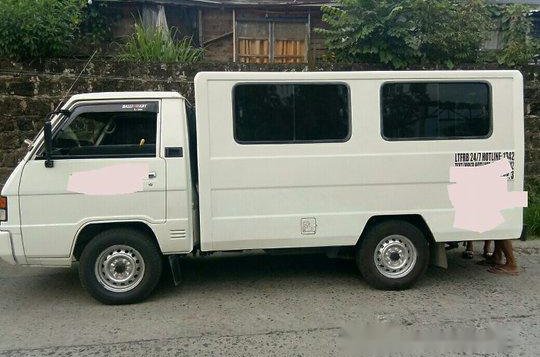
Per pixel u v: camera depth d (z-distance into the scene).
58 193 4.11
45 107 6.84
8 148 6.82
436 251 4.78
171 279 5.12
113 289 4.34
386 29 7.49
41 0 6.71
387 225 4.61
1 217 4.07
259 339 3.64
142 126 4.28
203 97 4.27
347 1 7.63
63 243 4.14
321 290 4.73
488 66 7.93
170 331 3.80
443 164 4.59
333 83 4.44
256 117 4.36
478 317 4.04
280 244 4.46
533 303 4.36
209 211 4.33
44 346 3.55
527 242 6.52
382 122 4.51
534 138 7.92
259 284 4.93
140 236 4.30
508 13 9.27
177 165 4.25
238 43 11.11
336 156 4.45
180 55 7.70
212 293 4.67
